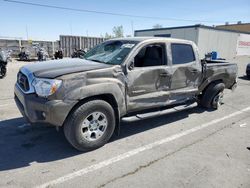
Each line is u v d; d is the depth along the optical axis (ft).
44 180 9.78
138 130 15.52
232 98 26.20
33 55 81.51
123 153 12.32
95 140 12.38
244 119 18.67
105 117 12.48
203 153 12.62
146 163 11.39
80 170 10.62
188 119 18.13
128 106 13.48
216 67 19.54
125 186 9.55
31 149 12.48
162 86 15.02
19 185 9.40
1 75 35.55
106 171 10.60
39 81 10.97
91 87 11.46
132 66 13.26
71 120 11.41
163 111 15.67
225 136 15.07
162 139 14.24
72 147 12.77
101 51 15.44
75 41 90.99
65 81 10.87
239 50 116.47
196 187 9.64
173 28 94.84
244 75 48.37
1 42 79.97
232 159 12.07
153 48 14.64
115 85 12.34
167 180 10.05
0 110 18.70
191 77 17.10
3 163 11.02
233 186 9.80
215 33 95.30
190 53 16.98
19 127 15.30
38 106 10.89
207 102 20.20
